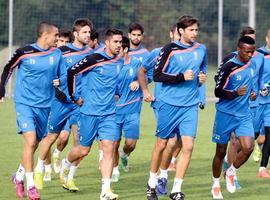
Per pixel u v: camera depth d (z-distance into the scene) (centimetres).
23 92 2584
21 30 7594
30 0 7562
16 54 2578
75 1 7550
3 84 2616
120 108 3105
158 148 2588
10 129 4828
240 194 2772
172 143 2667
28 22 7581
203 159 3703
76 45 3150
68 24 7550
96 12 7638
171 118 2562
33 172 2691
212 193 2678
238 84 2647
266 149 3188
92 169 3375
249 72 2639
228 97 2600
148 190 2594
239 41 2623
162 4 8400
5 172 3231
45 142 2875
